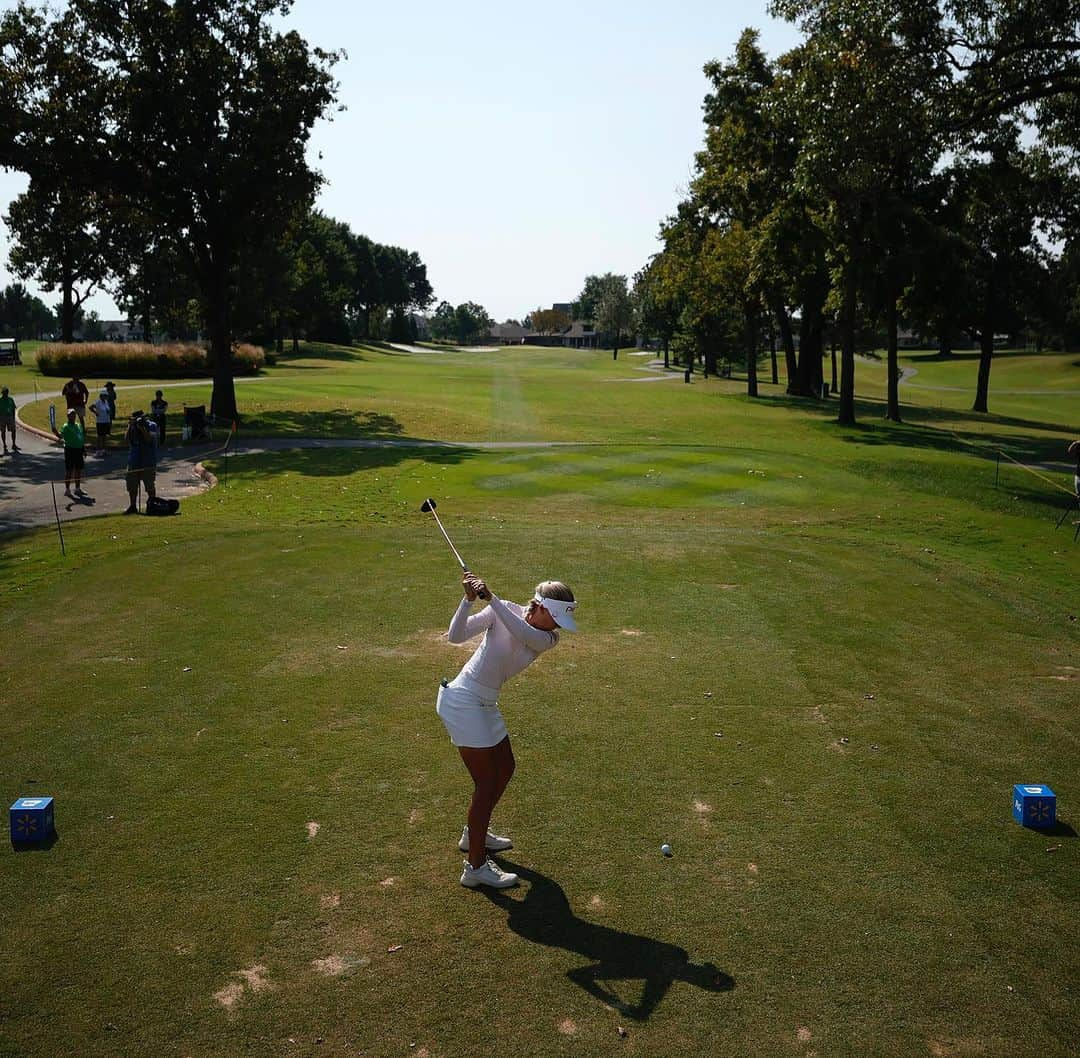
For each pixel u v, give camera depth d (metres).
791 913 5.19
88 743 7.25
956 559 15.19
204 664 9.02
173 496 21.12
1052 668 9.34
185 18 33.88
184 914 5.11
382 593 11.61
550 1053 4.12
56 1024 4.27
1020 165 39.31
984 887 5.46
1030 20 27.25
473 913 5.16
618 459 26.38
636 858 5.73
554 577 12.56
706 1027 4.29
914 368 119.25
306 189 37.09
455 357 119.06
